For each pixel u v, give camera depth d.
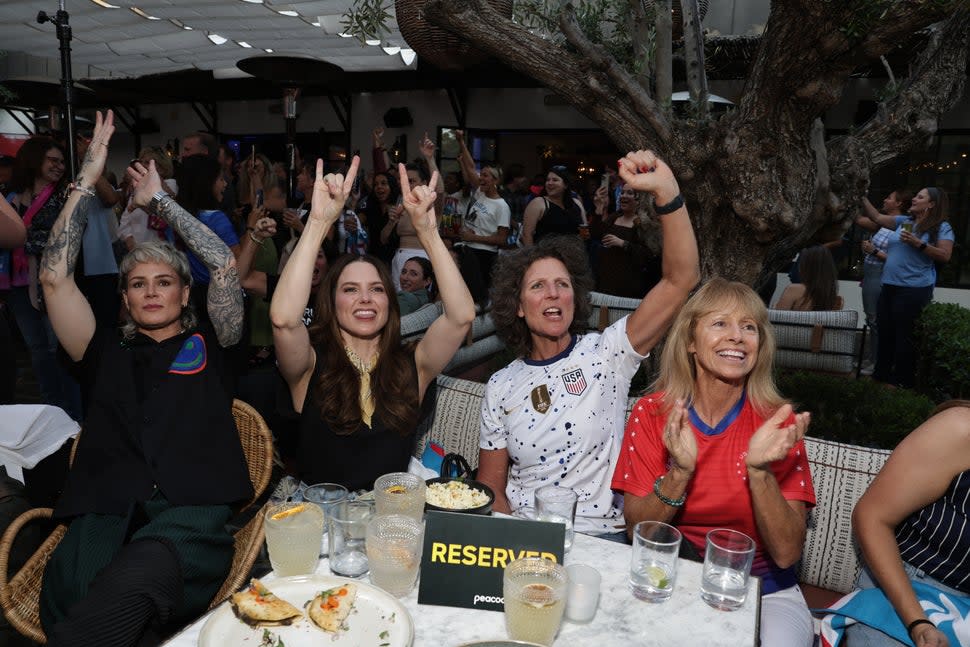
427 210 2.21
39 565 2.10
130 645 1.74
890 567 1.79
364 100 11.03
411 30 3.47
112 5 5.77
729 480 1.97
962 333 4.94
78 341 2.35
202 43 7.34
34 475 2.78
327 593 1.38
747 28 8.16
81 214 2.34
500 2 3.37
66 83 3.67
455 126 10.47
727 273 3.07
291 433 2.57
